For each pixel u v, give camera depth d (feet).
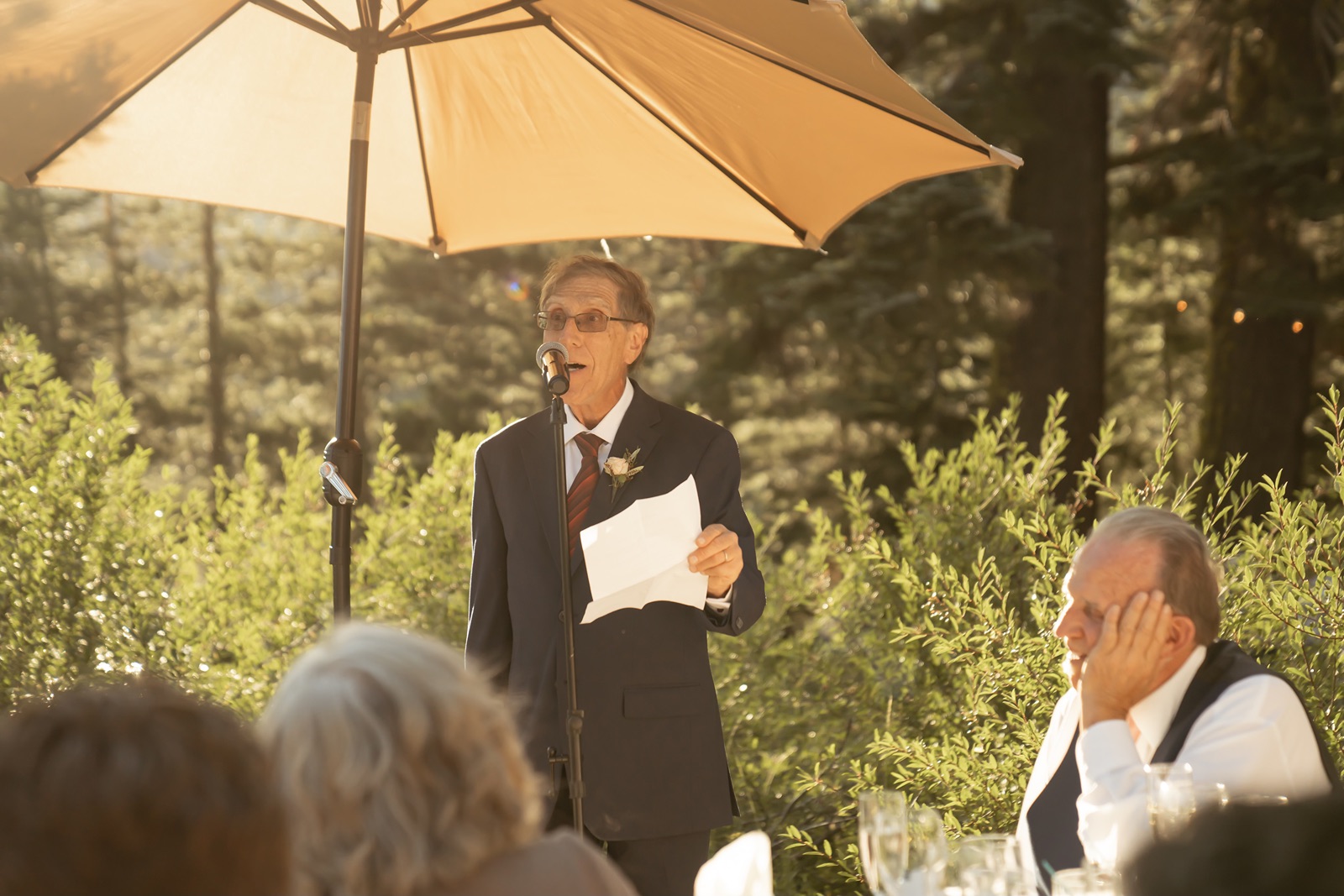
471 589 10.14
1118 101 45.42
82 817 3.09
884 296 33.19
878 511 34.76
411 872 4.29
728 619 9.53
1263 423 34.53
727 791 9.71
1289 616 11.48
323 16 9.70
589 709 9.45
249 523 19.43
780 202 10.94
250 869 3.29
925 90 35.42
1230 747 7.38
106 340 67.67
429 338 64.95
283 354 68.69
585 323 9.80
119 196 69.56
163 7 9.53
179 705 3.43
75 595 16.46
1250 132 34.04
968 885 6.01
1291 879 2.97
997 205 36.01
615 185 11.35
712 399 39.19
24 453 16.89
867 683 15.78
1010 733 12.85
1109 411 49.26
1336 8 33.76
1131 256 44.70
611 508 9.78
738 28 8.34
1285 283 33.42
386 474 19.71
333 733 4.33
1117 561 7.62
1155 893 3.14
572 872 4.60
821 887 14.56
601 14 9.40
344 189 11.75
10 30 9.41
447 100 10.96
